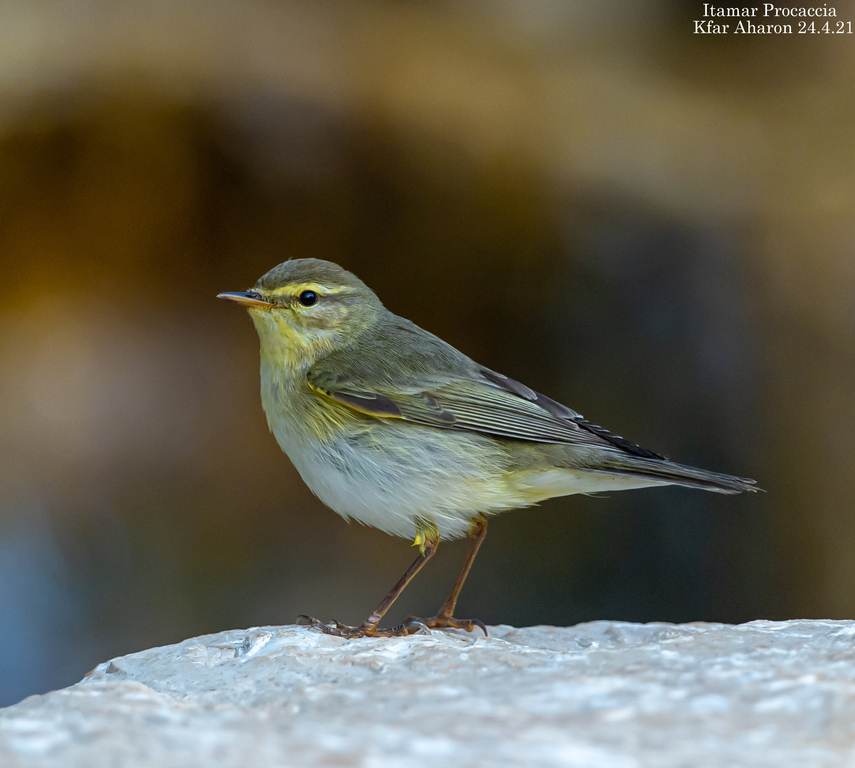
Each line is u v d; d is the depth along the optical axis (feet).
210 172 49.11
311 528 48.91
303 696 13.70
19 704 13.66
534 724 11.87
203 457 49.08
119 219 49.47
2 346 48.26
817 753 10.70
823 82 57.62
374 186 49.29
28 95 46.42
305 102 47.60
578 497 47.26
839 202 48.06
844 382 45.24
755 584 44.42
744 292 47.19
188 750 11.11
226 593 46.19
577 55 56.44
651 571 45.68
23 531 45.09
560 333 48.93
